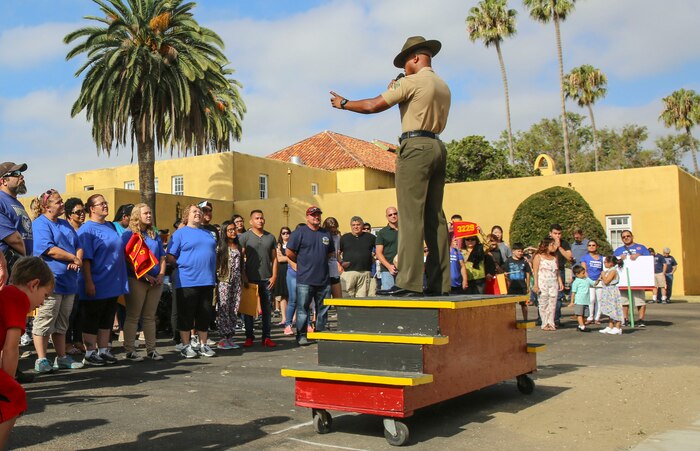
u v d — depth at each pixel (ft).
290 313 38.04
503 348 18.89
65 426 16.15
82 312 26.35
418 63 18.15
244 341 34.78
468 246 33.35
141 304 27.30
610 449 14.03
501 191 89.66
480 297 18.10
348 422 16.97
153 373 24.20
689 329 39.99
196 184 114.83
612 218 82.99
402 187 17.80
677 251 78.89
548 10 139.13
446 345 15.98
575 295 39.88
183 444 14.62
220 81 82.38
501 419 17.04
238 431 15.83
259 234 32.91
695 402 18.71
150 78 76.79
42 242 23.59
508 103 155.33
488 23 150.71
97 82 75.66
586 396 19.85
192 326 28.60
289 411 18.03
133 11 78.13
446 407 18.61
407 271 17.81
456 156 129.08
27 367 25.14
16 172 22.74
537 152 224.74
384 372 15.23
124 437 15.17
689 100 169.17
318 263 32.42
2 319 11.30
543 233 76.74
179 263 28.32
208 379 22.91
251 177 114.52
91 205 26.11
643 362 26.66
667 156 217.15
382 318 16.34
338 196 102.78
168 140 81.46
